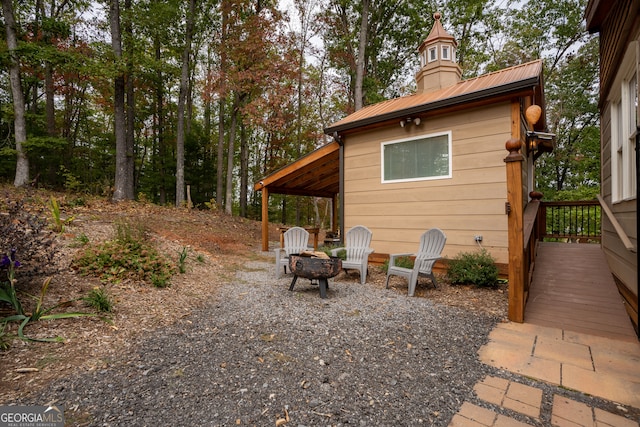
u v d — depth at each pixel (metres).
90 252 4.06
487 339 2.85
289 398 1.92
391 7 14.98
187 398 1.89
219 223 11.11
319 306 3.70
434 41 7.03
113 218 7.34
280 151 19.19
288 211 24.09
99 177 16.55
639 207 2.74
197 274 5.03
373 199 6.21
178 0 12.55
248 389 2.00
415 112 5.29
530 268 4.45
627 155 3.64
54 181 13.97
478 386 2.10
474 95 4.66
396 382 2.12
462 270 4.55
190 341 2.66
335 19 14.98
